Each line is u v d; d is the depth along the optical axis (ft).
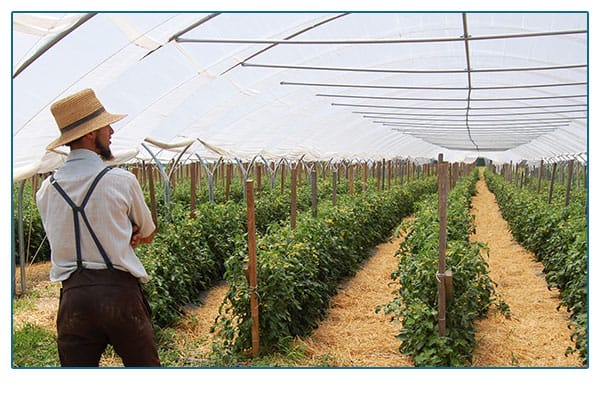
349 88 41.63
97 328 12.73
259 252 21.86
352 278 32.76
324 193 57.06
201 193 50.96
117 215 12.75
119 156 29.99
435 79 38.32
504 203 65.05
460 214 35.94
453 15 25.59
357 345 22.74
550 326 25.08
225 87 33.71
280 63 32.48
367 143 75.77
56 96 21.15
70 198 12.62
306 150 57.47
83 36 20.12
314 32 27.84
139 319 13.06
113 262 12.72
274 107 42.16
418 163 131.64
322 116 51.13
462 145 108.27
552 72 34.40
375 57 32.76
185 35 25.02
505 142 95.86
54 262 12.89
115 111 27.22
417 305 20.06
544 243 35.81
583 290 23.67
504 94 42.75
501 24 26.61
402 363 21.04
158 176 64.64
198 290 29.27
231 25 24.84
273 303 20.81
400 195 57.31
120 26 20.18
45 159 25.40
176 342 22.45
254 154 48.67
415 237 27.32
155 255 25.18
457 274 21.25
